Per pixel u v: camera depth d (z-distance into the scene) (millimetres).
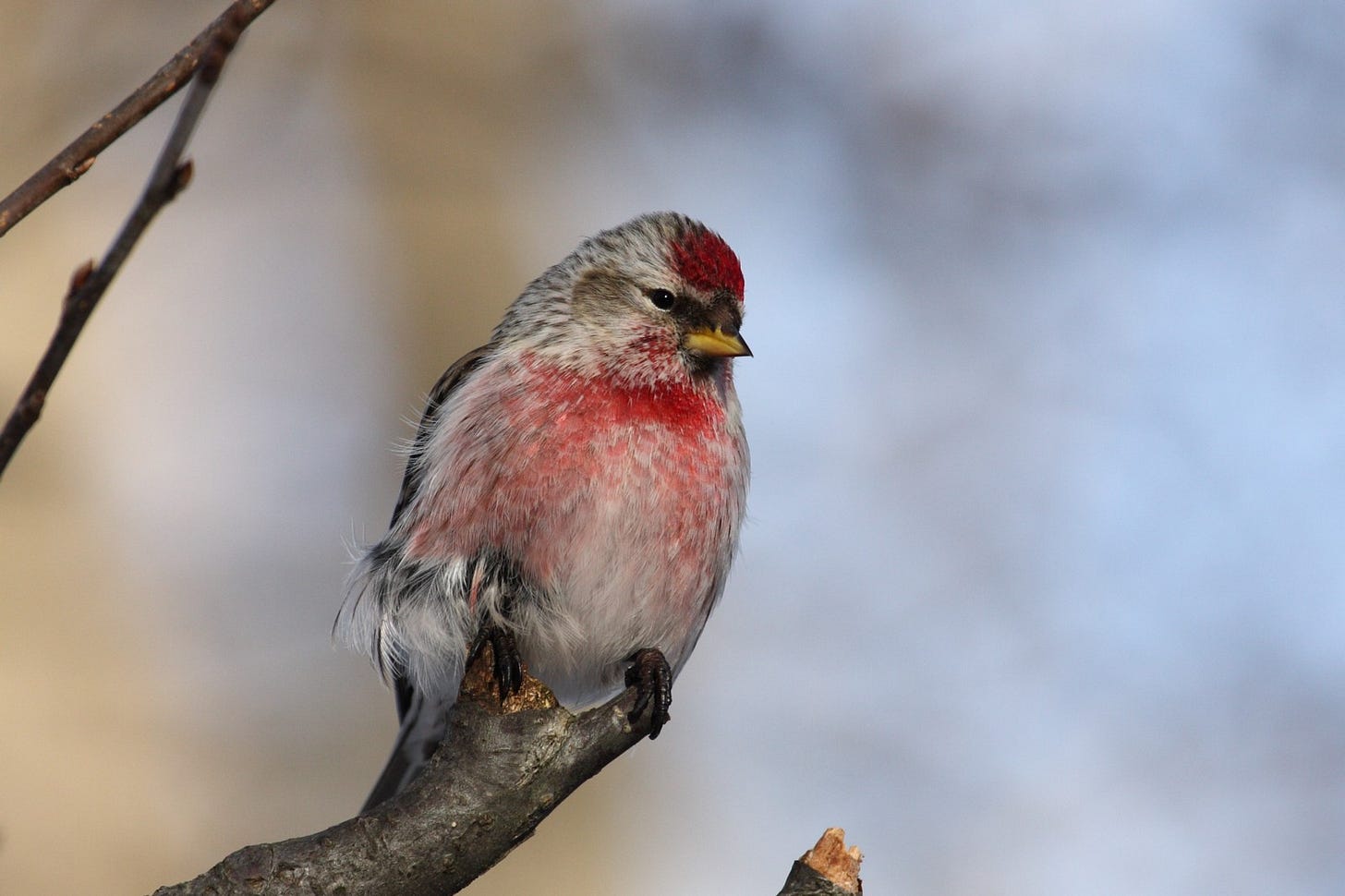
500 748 5875
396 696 8852
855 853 5422
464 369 9195
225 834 12641
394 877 5648
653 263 8648
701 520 8422
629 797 13734
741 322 8852
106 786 12414
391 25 14781
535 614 8070
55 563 13055
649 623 8414
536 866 13234
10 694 12445
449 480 8203
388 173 14812
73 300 3479
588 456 8133
